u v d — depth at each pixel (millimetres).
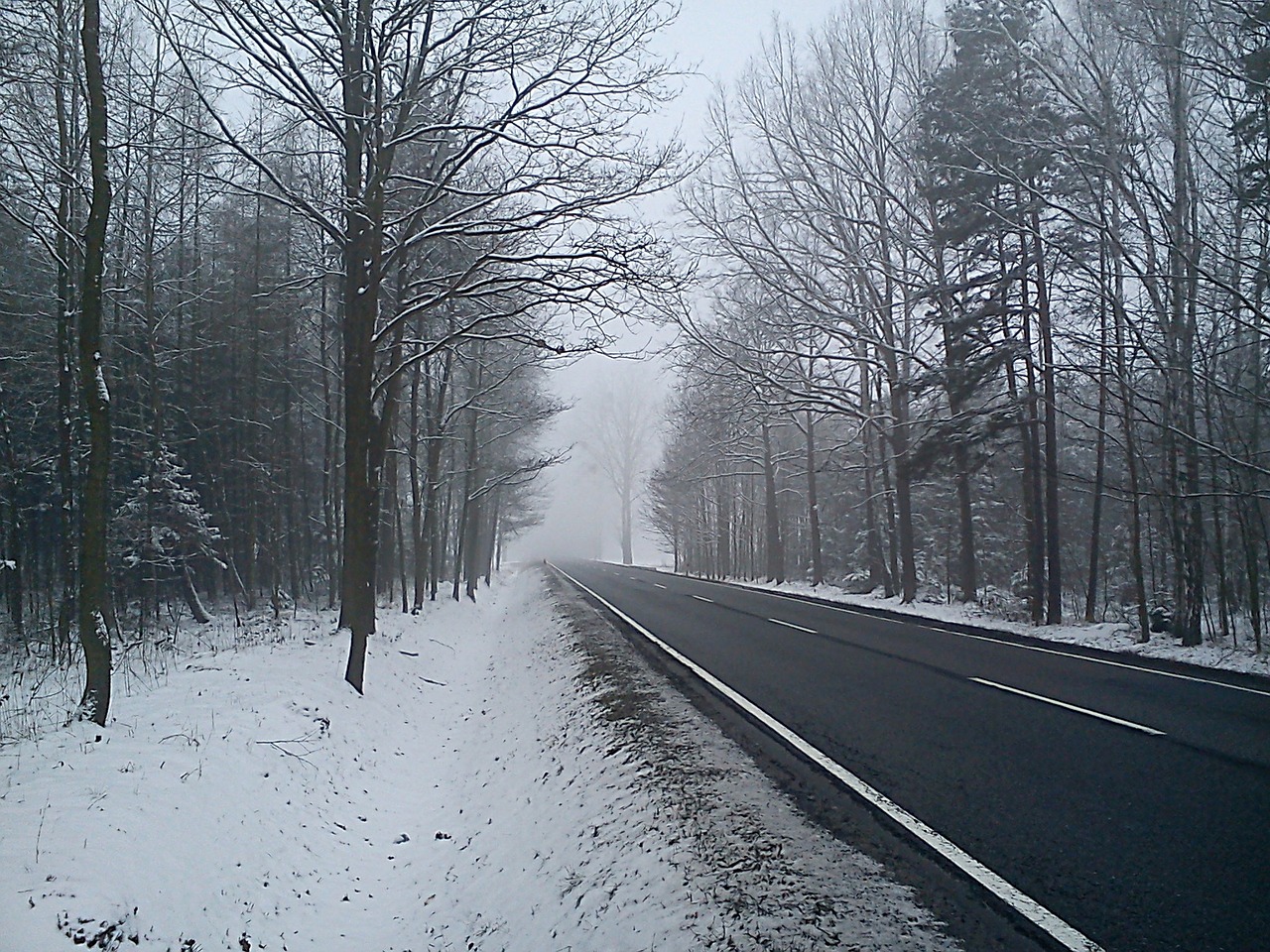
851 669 12289
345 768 8586
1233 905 4457
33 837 4863
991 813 5953
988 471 32500
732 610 22906
